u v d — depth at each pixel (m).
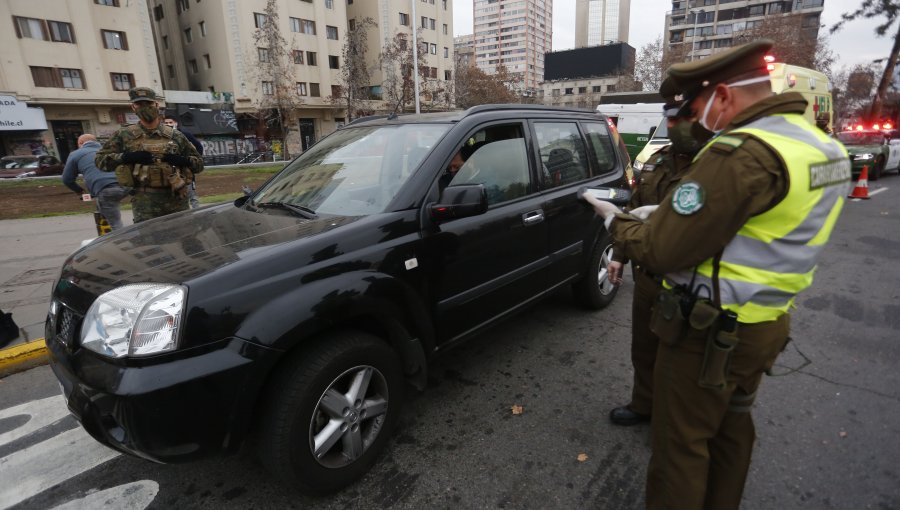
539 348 3.57
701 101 1.52
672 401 1.60
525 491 2.21
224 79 38.41
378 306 2.21
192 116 35.97
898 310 4.16
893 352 3.40
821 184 1.31
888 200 9.59
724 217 1.29
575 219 3.56
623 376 3.18
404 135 2.91
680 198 1.37
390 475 2.32
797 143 1.30
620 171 4.11
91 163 5.64
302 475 2.03
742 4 74.88
